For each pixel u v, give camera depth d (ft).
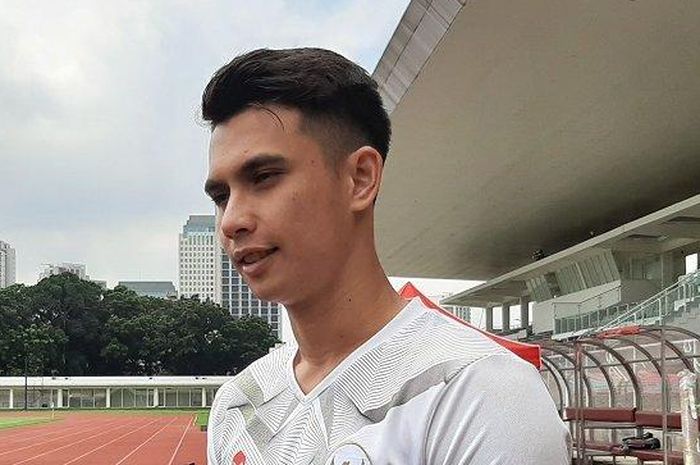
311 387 4.75
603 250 111.55
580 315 106.63
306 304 4.67
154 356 287.07
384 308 4.82
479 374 4.04
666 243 105.09
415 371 4.25
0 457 81.87
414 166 81.25
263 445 4.82
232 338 291.17
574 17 47.44
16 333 269.64
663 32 50.24
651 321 74.28
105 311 294.66
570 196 96.89
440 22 48.44
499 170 83.66
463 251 135.33
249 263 4.56
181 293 533.55
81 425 144.36
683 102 63.87
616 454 33.32
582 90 60.03
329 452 4.30
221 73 4.55
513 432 3.84
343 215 4.59
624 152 78.43
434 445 4.02
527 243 129.59
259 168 4.45
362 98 4.64
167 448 90.84
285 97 4.43
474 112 63.98
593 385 46.19
